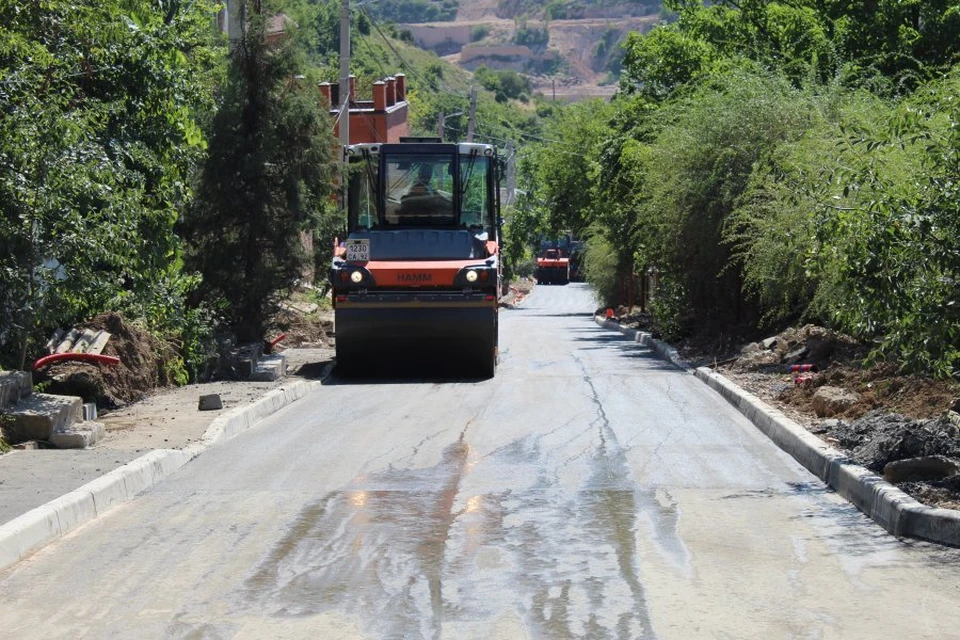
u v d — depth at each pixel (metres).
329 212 21.55
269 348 21.39
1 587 7.43
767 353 20.42
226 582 7.46
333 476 10.94
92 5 15.55
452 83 177.25
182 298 18.41
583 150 61.66
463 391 18.00
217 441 12.94
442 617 6.69
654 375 20.56
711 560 7.86
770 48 34.09
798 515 9.18
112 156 15.96
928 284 10.07
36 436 11.87
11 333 14.66
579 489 10.20
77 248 13.41
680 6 38.31
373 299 19.78
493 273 19.86
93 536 8.73
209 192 20.47
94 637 6.45
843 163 15.18
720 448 12.37
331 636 6.39
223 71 21.31
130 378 15.91
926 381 13.61
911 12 32.22
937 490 9.17
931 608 6.82
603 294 54.00
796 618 6.65
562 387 18.47
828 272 12.91
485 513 9.30
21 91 13.69
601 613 6.74
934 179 10.17
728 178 23.00
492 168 21.41
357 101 64.12
